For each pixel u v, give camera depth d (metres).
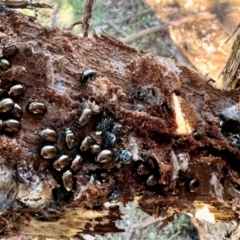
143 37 0.70
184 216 0.57
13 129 0.19
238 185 0.24
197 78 0.26
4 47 0.21
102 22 0.71
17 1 0.25
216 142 0.24
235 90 0.26
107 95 0.22
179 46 0.69
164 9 0.72
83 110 0.21
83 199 0.20
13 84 0.20
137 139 0.22
